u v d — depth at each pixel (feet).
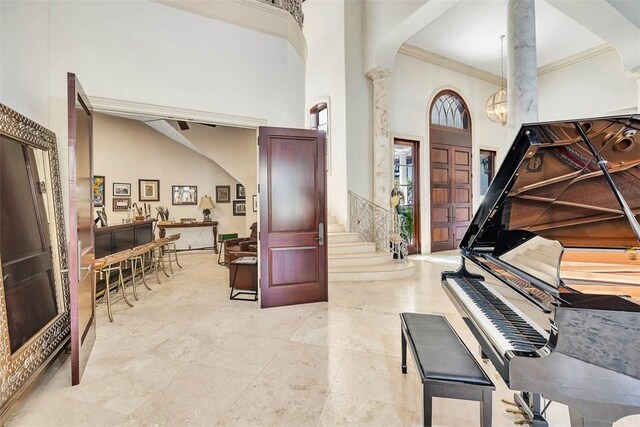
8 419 5.87
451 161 23.99
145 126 24.85
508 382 4.13
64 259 9.14
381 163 19.75
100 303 12.76
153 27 10.56
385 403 6.18
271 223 11.95
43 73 8.96
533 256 6.49
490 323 5.19
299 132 12.23
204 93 11.45
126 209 23.84
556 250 5.80
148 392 6.64
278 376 7.19
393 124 21.25
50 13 9.12
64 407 6.20
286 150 12.06
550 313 4.18
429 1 15.05
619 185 6.39
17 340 6.76
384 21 18.04
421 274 17.06
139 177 24.56
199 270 19.79
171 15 10.87
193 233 26.96
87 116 8.89
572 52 22.15
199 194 27.22
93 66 9.67
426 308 11.80
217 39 11.71
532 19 11.31
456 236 24.32
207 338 9.32
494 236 7.92
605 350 3.71
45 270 8.36
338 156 20.06
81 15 9.53
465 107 24.66
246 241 16.48
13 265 7.01
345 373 7.29
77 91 7.43
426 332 6.08
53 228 8.76
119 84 10.02
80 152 7.95
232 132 24.58
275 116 12.98
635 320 3.66
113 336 9.55
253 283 13.88
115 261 11.22
